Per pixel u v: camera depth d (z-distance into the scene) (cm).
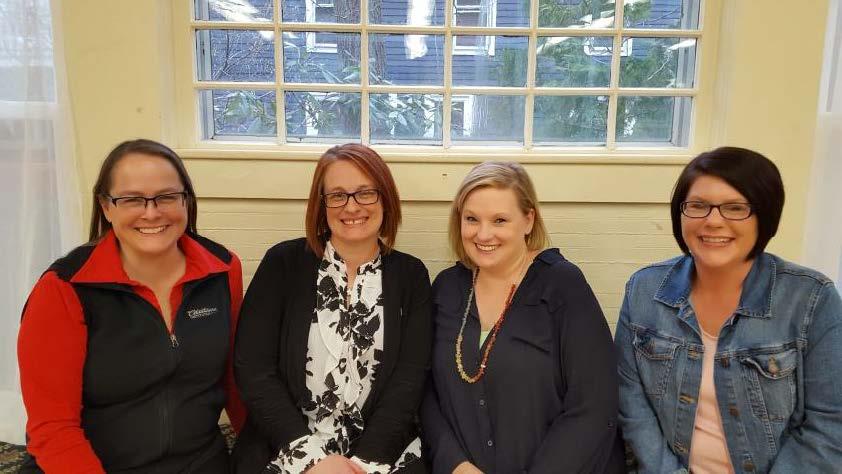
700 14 148
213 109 154
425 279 124
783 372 97
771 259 103
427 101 154
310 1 148
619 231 152
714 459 104
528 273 117
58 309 97
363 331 116
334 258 119
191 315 108
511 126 156
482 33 148
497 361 109
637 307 115
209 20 149
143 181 98
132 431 104
